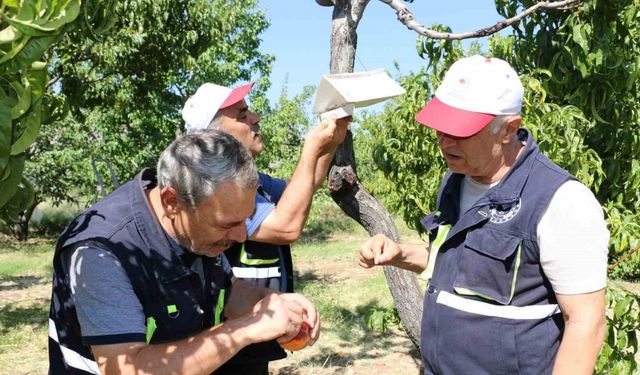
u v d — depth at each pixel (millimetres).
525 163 2068
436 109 2072
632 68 3486
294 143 18406
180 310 1901
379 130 7066
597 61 3336
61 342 1874
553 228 1956
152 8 8672
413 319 4141
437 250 2268
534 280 2045
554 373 1952
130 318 1734
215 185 1692
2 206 1559
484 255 2092
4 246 16984
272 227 2547
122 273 1784
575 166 3475
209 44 9797
